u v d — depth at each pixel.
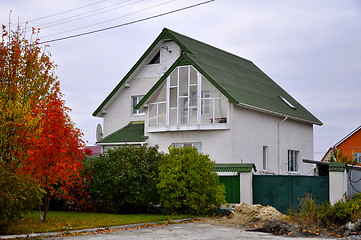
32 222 16.27
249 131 24.97
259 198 20.19
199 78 24.28
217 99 24.27
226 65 29.91
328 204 17.11
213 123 23.78
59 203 21.58
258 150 25.59
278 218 17.28
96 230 14.95
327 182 19.03
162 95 25.89
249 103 24.38
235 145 23.66
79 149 16.62
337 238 13.88
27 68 19.36
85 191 20.84
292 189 19.62
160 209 20.66
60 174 15.85
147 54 28.86
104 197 20.22
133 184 19.67
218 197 19.11
